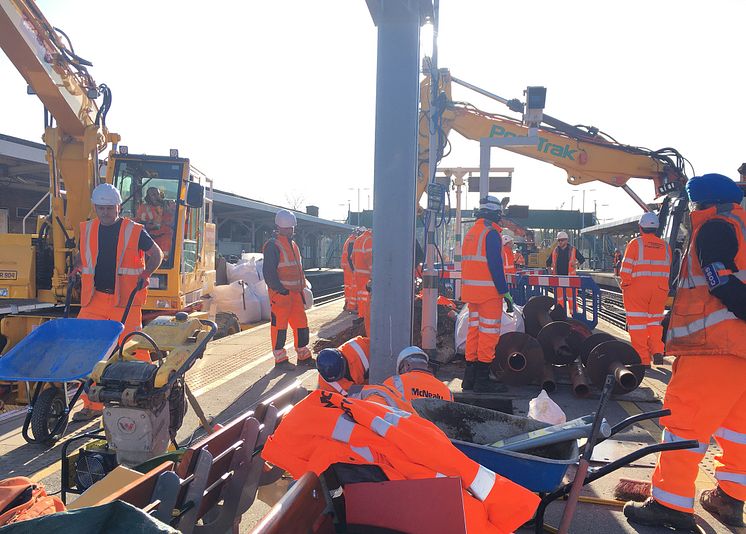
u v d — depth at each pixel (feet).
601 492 12.40
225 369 24.61
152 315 28.43
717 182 10.37
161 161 29.60
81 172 25.91
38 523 4.96
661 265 24.26
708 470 13.87
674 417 10.46
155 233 29.19
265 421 9.89
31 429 16.19
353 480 7.99
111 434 11.23
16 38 21.75
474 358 21.38
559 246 47.91
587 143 34.94
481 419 10.36
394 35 16.01
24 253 25.75
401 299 16.14
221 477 8.72
